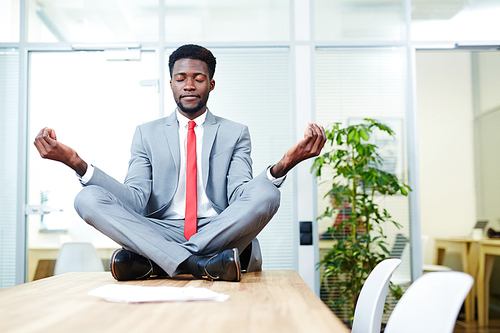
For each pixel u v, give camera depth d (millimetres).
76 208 1328
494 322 3787
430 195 4227
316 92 3273
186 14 3309
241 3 3320
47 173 3213
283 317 642
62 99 3252
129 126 3234
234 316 648
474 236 4062
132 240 1239
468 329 3529
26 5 3299
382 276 937
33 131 3232
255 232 1397
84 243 3168
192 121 1739
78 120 3238
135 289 840
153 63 3279
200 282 1151
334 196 3188
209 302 780
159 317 638
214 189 1682
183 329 553
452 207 4207
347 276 3117
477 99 4223
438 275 643
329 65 3301
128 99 3250
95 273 1450
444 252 4168
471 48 3375
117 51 3264
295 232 3162
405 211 3186
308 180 3189
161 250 1224
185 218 1611
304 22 3307
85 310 695
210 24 3303
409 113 3256
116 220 1268
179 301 783
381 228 3012
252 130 3229
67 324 585
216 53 3287
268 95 3256
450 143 4254
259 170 3197
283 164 1354
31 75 3270
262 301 795
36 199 3186
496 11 3369
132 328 558
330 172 3199
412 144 3227
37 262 3152
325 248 3156
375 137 3230
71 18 3309
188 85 1710
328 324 590
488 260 3867
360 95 3275
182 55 1732
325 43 3289
